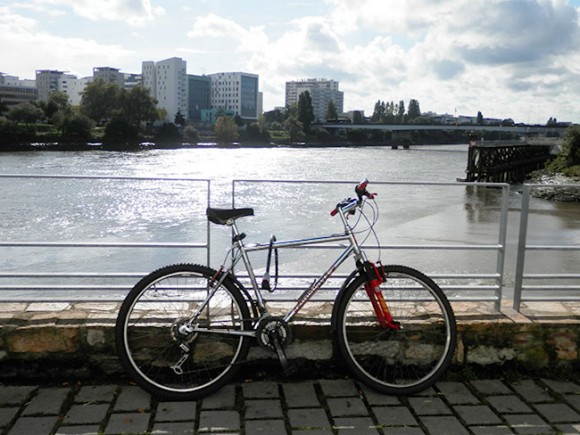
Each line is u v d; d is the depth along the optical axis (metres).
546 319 4.20
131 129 112.69
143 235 14.99
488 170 53.75
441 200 25.72
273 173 51.25
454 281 12.36
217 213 3.71
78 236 14.27
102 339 3.84
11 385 3.73
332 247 3.91
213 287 3.70
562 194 33.47
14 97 184.12
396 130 133.50
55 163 57.66
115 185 14.80
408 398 3.67
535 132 106.06
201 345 3.83
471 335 4.09
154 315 3.92
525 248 4.36
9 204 14.54
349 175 51.03
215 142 133.25
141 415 3.37
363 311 4.02
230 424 3.29
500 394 3.77
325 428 3.27
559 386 3.92
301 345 3.98
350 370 3.84
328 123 163.00
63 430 3.17
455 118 195.88
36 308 4.14
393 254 15.35
